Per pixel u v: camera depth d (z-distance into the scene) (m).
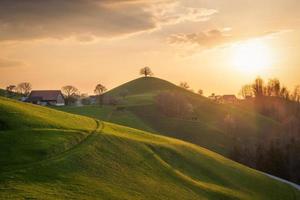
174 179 62.03
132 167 60.50
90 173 52.84
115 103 198.50
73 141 62.84
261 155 133.25
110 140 68.62
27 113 70.94
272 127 193.25
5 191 41.38
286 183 94.50
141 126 161.38
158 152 72.50
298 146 139.00
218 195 61.81
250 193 71.31
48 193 43.06
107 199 45.91
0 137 56.72
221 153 149.62
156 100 195.50
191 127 171.75
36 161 51.72
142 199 49.41
